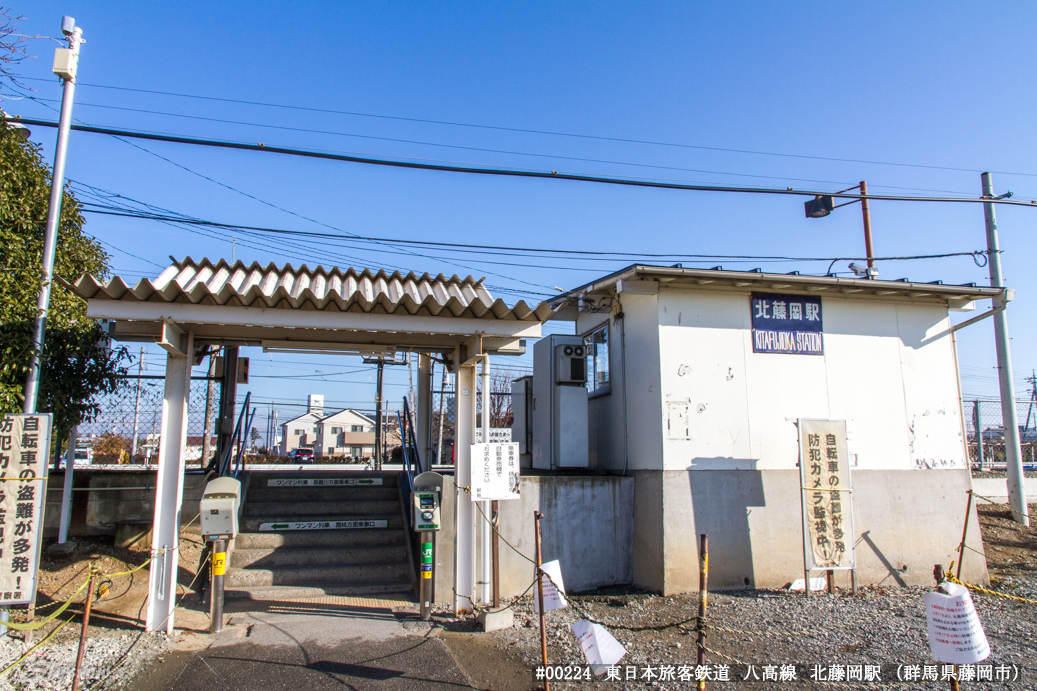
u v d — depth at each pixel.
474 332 6.53
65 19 6.45
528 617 6.93
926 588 8.47
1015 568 9.30
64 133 6.35
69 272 7.28
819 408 8.92
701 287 8.74
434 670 5.43
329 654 5.73
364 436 42.22
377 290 6.79
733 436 8.54
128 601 6.82
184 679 5.14
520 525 8.16
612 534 8.62
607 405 9.89
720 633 6.48
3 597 5.64
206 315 5.86
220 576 6.24
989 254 11.34
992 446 17.83
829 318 9.21
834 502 8.06
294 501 9.07
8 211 6.29
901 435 9.18
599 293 9.58
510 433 12.80
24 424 5.82
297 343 7.17
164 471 6.22
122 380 8.14
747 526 8.37
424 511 6.73
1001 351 11.27
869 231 14.22
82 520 8.37
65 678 5.07
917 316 9.61
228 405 9.40
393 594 7.58
